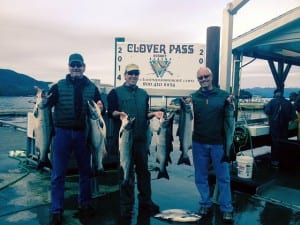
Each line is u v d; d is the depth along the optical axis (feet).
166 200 16.85
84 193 14.53
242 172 19.11
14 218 14.01
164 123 13.88
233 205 16.24
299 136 28.04
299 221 14.35
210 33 20.31
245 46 24.20
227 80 20.18
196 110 14.42
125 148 13.35
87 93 13.82
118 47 22.30
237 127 22.77
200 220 14.17
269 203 16.57
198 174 14.92
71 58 13.48
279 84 32.58
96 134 13.00
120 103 14.19
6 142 34.55
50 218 13.69
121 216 14.42
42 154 13.02
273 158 25.21
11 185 18.75
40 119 12.82
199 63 22.16
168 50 22.27
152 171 23.12
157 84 22.40
